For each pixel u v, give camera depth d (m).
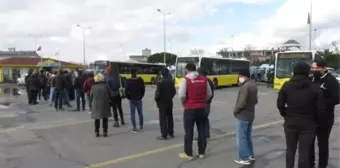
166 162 7.09
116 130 10.91
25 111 16.38
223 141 9.07
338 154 7.54
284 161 7.05
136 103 10.65
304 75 5.08
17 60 65.38
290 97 5.07
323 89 5.64
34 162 7.24
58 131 10.86
